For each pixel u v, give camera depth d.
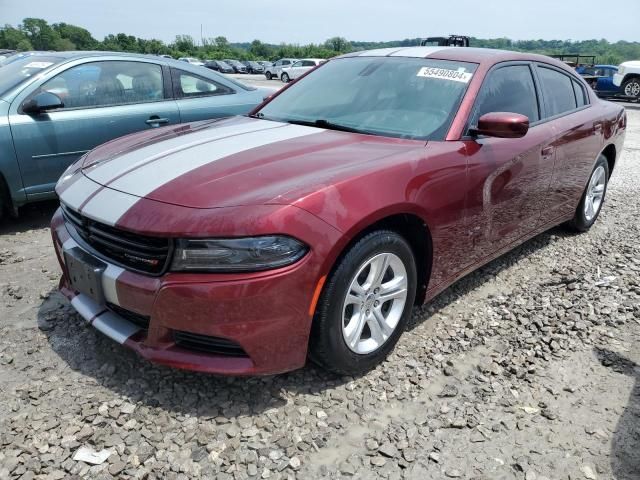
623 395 2.60
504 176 3.21
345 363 2.51
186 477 2.04
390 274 2.70
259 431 2.28
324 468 2.11
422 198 2.62
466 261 3.15
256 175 2.41
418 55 3.58
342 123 3.23
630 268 4.07
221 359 2.26
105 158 2.91
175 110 5.15
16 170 4.35
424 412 2.44
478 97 3.19
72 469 2.05
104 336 2.93
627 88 17.27
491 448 2.24
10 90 4.42
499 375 2.72
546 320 3.25
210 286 2.11
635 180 7.14
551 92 3.99
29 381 2.55
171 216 2.18
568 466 2.16
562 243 4.67
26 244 4.32
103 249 2.43
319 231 2.20
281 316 2.19
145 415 2.35
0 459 2.08
